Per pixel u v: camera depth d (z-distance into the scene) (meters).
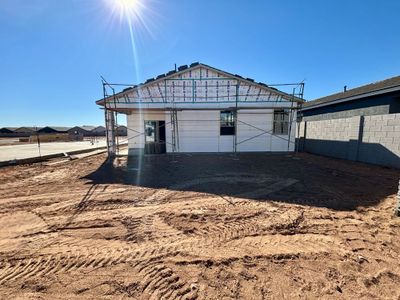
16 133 66.12
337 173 7.88
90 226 3.87
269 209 4.54
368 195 5.38
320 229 3.65
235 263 2.76
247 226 3.79
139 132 14.09
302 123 15.62
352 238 3.34
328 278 2.47
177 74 13.12
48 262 2.84
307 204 4.82
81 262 2.83
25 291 2.34
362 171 8.20
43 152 15.56
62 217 4.27
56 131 71.06
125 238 3.44
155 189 6.11
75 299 2.22
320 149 13.41
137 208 4.70
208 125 13.66
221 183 6.66
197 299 2.20
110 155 13.07
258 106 12.27
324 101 16.28
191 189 6.06
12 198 5.45
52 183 6.93
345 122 11.39
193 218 4.16
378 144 9.48
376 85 13.28
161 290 2.33
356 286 2.35
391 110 10.85
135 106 11.93
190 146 13.73
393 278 2.46
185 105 12.23
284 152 13.73
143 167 9.50
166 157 12.32
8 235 3.58
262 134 13.66
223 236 3.46
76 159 12.70
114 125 14.09
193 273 2.59
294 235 3.46
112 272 2.62
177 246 3.18
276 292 2.28
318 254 2.93
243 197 5.34
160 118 14.02
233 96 13.26
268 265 2.72
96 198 5.37
